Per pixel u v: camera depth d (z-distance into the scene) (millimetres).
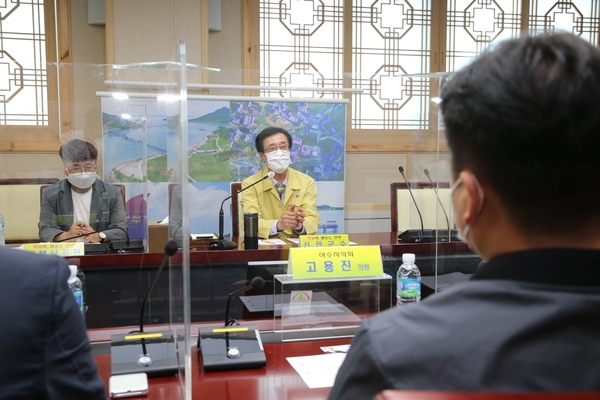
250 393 1215
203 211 3035
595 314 424
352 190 3438
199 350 1466
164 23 4238
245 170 3092
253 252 2000
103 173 2199
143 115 1873
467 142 484
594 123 427
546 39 478
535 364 411
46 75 2332
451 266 1854
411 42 4926
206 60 4340
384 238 2459
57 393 717
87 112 2225
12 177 2398
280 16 4676
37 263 753
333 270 1686
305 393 1216
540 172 442
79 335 766
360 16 4812
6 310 697
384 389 448
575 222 454
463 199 512
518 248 481
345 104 3213
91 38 4352
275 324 1643
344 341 1577
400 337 470
